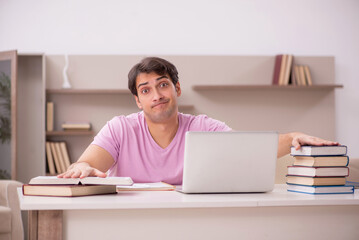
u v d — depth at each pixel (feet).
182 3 17.54
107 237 4.45
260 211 4.69
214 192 5.45
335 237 4.83
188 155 5.29
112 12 17.29
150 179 7.13
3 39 16.90
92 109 16.67
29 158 16.48
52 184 5.19
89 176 5.42
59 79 16.66
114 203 4.38
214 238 4.60
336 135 18.02
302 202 4.70
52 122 16.16
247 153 5.44
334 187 5.44
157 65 6.65
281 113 17.22
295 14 17.98
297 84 16.94
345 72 18.12
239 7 17.74
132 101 16.79
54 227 4.36
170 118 6.88
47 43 17.03
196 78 17.03
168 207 4.46
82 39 17.15
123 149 7.17
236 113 17.06
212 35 17.61
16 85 15.12
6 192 11.09
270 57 17.26
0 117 15.29
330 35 18.11
